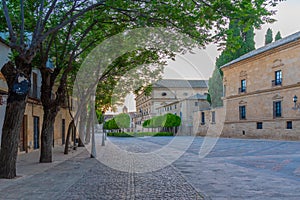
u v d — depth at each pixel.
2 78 14.65
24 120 18.80
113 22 11.82
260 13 8.30
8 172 8.96
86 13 11.31
